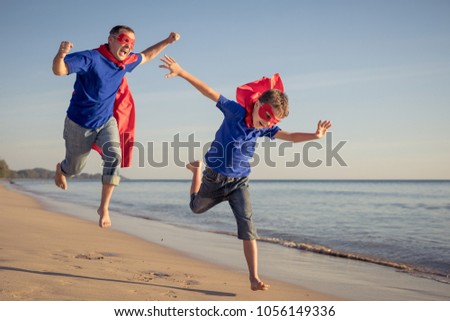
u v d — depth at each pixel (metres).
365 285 5.69
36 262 5.08
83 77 3.89
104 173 4.05
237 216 4.23
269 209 18.53
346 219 14.41
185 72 4.01
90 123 4.00
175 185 65.00
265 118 3.98
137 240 8.60
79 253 6.18
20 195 24.06
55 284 4.16
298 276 6.04
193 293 4.45
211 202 4.39
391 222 13.52
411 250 8.69
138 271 5.25
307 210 17.95
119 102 4.38
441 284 5.97
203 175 4.29
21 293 3.82
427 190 42.69
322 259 7.55
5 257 5.23
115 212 16.66
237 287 4.96
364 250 8.71
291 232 11.20
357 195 31.78
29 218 10.67
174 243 8.56
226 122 4.17
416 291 5.50
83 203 20.56
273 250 8.36
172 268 5.73
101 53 3.91
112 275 4.82
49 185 50.00
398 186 61.88
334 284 5.65
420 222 13.57
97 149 4.23
